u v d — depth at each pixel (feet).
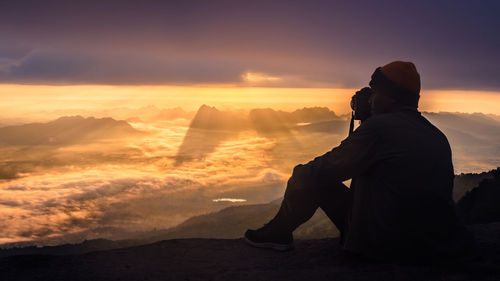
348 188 9.34
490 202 29.58
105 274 7.86
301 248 10.05
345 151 8.01
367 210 8.14
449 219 7.73
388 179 7.73
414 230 7.67
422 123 8.02
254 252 9.71
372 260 8.29
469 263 7.82
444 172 7.68
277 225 9.71
